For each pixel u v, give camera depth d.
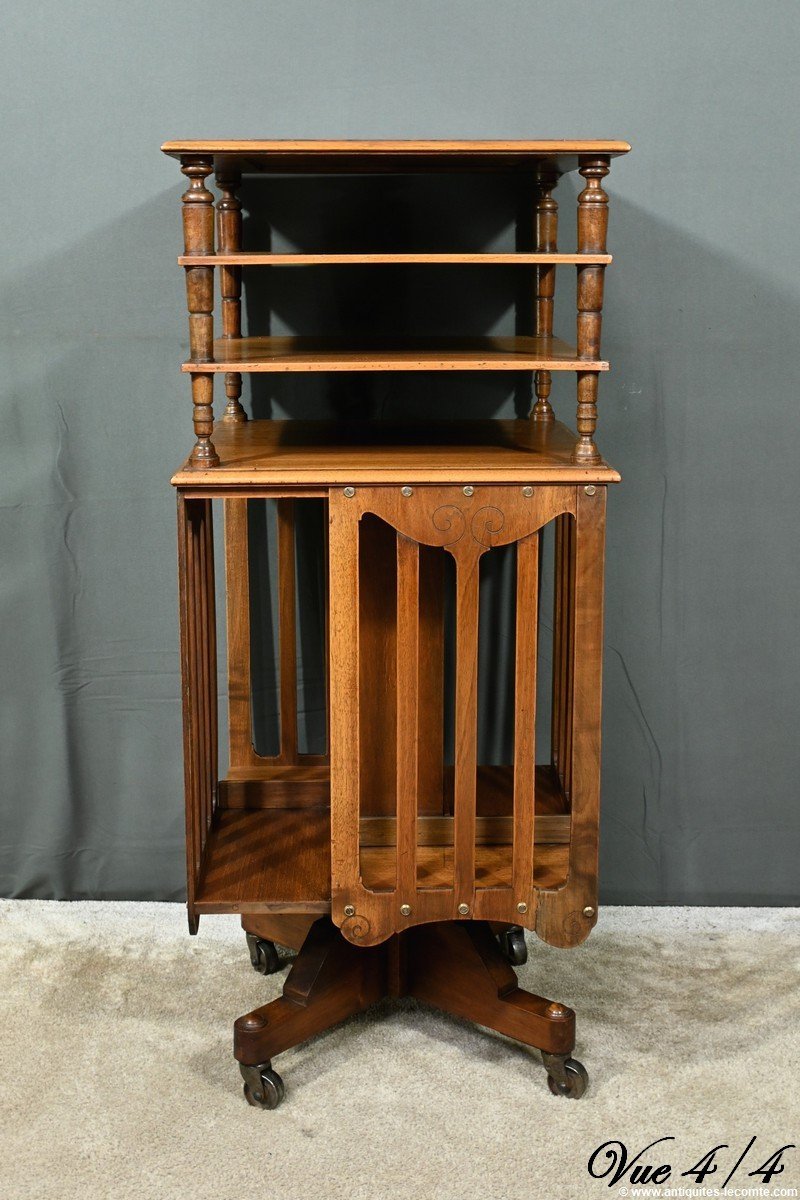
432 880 1.83
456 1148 1.73
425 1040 1.98
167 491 2.26
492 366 1.65
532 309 2.18
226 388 2.13
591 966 2.19
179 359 2.21
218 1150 1.72
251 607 2.31
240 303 2.14
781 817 2.37
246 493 1.65
